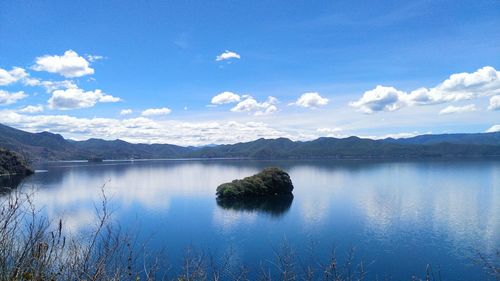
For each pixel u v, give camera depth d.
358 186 145.38
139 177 189.00
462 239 61.19
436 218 79.75
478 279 40.19
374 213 86.25
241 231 66.25
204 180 177.62
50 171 185.38
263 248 49.69
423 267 44.84
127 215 72.06
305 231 66.75
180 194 121.69
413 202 103.00
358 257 47.66
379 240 59.81
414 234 64.62
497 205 96.06
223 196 110.69
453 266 45.34
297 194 121.44
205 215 83.69
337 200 107.75
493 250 52.94
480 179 164.12
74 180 142.62
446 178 172.38
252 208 94.38
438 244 57.56
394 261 47.31
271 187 117.19
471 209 90.88
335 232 65.94
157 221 67.31
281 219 79.38
